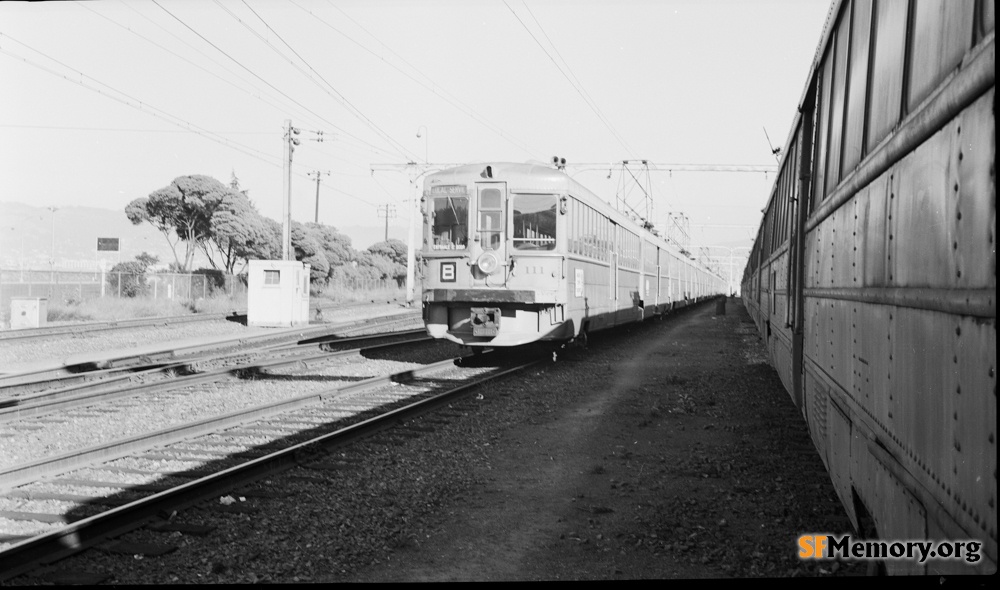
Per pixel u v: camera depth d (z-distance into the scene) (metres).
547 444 8.77
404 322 31.56
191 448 8.28
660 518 6.12
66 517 5.89
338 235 58.59
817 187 6.44
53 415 10.14
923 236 2.78
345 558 5.22
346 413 10.52
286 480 6.93
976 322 2.20
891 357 3.30
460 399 11.52
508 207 15.27
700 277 56.66
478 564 5.18
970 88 2.25
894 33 3.53
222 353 19.09
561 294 15.24
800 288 7.85
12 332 20.55
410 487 6.91
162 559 5.03
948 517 2.46
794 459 8.01
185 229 45.75
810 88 7.33
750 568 5.10
